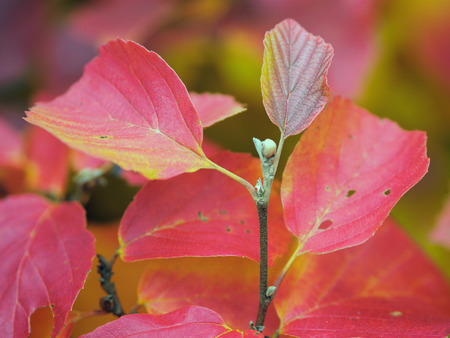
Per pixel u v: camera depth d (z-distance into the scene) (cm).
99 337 25
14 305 27
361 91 41
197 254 27
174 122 27
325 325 27
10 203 31
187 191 28
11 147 39
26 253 28
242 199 28
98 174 34
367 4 43
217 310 28
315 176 28
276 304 28
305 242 27
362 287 30
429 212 43
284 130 26
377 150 28
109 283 28
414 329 27
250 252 27
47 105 28
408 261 31
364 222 26
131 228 28
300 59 26
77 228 29
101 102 27
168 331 25
